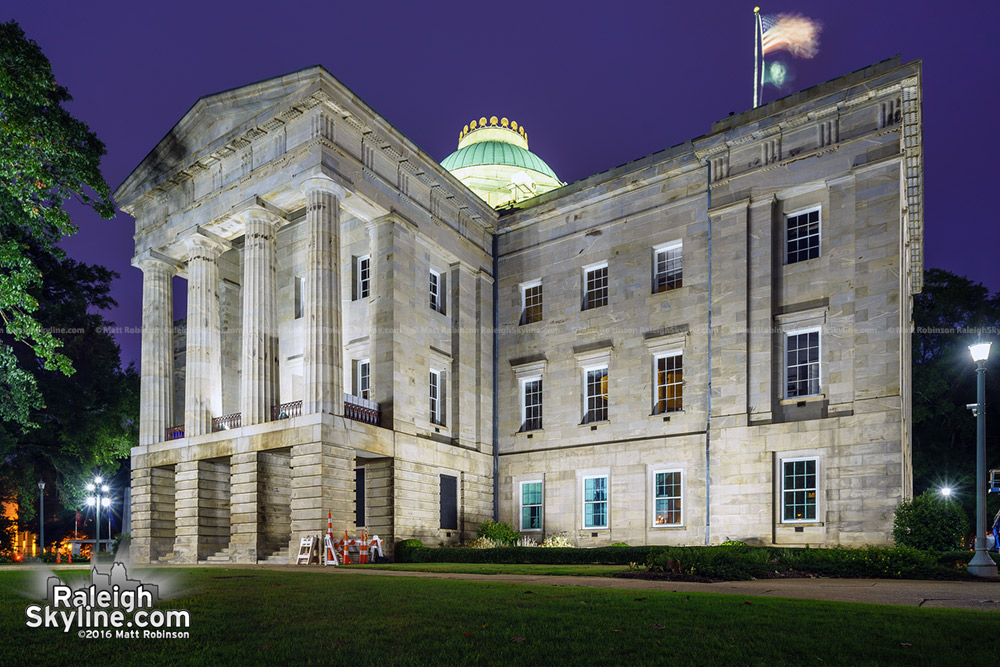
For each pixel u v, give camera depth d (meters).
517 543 37.69
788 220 33.47
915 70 29.41
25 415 22.64
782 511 30.80
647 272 37.41
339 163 34.34
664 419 35.41
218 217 37.78
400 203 37.59
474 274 42.31
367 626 10.53
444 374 40.19
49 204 22.42
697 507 33.50
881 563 22.12
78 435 49.94
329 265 33.31
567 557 28.28
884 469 28.38
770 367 32.03
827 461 29.73
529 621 10.99
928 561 22.20
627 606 12.37
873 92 30.58
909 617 11.29
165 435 40.81
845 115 31.72
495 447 41.34
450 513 37.81
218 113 38.25
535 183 58.50
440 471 37.44
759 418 31.91
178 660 8.72
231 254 44.66
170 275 43.00
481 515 39.56
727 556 21.27
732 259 33.81
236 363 43.81
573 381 39.16
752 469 31.53
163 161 41.66
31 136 20.77
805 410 31.09
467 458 39.25
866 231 30.42
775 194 33.12
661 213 37.41
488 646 9.40
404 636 9.91
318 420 31.53
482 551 30.69
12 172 20.81
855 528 28.59
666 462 34.88
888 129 30.30
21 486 52.31
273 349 36.00
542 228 42.12
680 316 35.81
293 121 34.94
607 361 38.12
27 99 20.83
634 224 38.34
